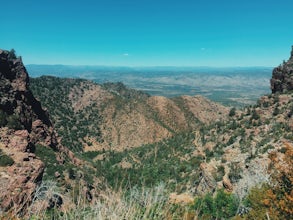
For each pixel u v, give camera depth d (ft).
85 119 632.79
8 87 216.74
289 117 233.96
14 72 236.43
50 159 192.24
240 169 155.02
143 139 627.46
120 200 12.79
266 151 179.83
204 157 247.50
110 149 570.05
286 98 268.62
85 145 558.15
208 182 151.33
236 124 279.69
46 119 261.44
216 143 270.05
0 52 225.35
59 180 142.00
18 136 157.99
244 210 52.34
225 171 170.19
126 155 380.99
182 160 269.85
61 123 582.76
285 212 42.65
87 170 212.64
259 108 283.59
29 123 222.07
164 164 270.87
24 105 226.17
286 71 288.10
